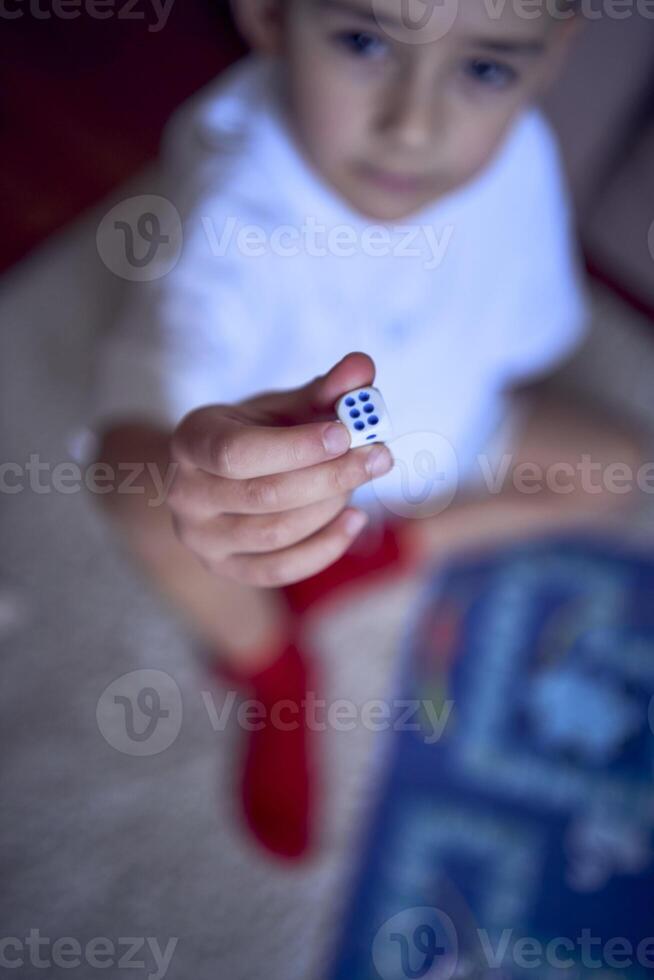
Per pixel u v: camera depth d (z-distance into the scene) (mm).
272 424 525
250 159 677
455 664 882
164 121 1062
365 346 732
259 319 698
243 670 827
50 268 968
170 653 868
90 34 1107
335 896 812
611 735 860
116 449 656
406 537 867
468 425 843
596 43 820
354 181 655
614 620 899
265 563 557
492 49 580
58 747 836
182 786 833
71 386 923
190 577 746
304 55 607
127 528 731
